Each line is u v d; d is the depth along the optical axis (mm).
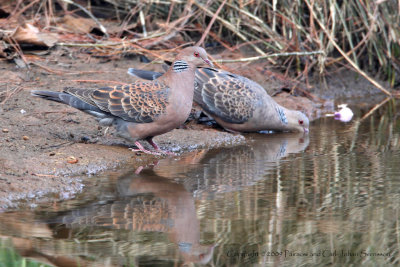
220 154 10867
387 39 17844
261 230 7059
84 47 14820
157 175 9289
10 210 7562
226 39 16812
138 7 16547
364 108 15406
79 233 6871
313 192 8461
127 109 10062
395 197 8219
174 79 10180
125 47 14766
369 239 6844
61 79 13227
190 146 11375
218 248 6578
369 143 11664
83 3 16797
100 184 8727
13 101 11922
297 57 16203
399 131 12742
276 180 9078
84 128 11344
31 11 16109
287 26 16625
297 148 11406
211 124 13500
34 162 9188
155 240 6734
